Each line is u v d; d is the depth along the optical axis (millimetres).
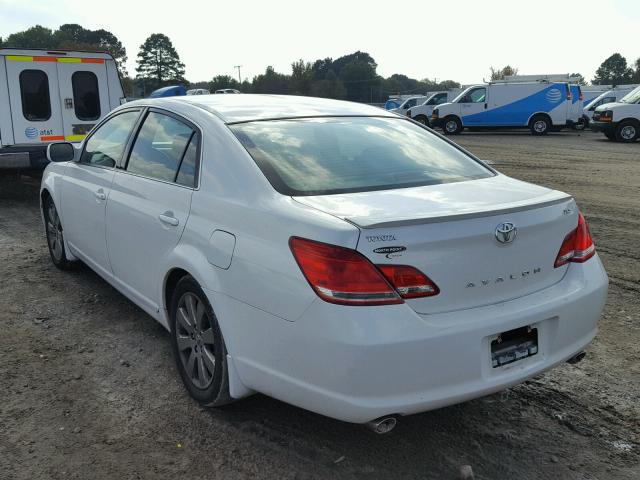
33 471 2766
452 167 3461
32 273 5617
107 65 10016
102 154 4531
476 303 2633
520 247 2738
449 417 3262
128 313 4648
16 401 3361
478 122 26172
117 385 3562
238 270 2816
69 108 9797
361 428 3139
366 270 2414
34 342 4125
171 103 3883
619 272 5773
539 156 16422
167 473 2771
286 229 2645
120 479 2725
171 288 3539
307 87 98375
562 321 2855
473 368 2568
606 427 3182
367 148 3414
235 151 3139
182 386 3551
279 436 3062
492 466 2852
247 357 2838
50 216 5652
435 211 2609
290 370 2625
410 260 2465
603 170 13266
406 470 2812
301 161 3127
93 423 3162
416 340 2426
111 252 4211
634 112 21156
